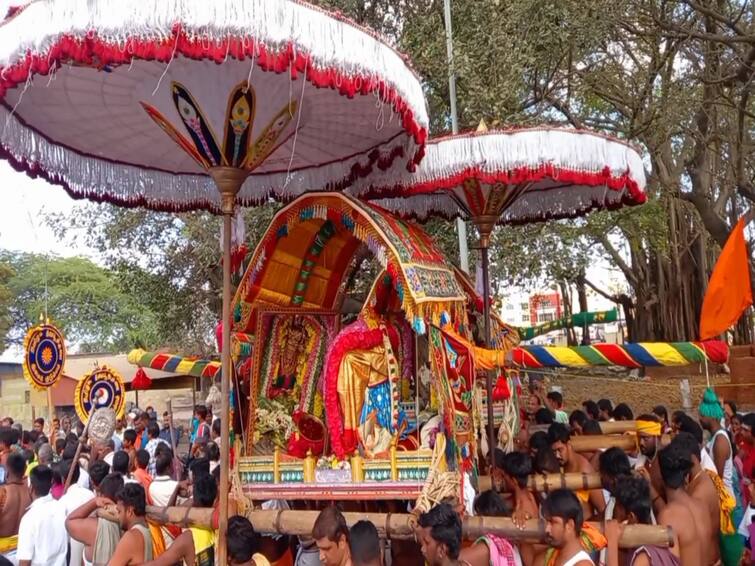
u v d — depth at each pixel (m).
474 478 5.00
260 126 4.52
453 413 4.70
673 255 22.09
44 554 4.94
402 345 5.75
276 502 5.70
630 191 5.38
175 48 3.26
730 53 14.60
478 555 3.73
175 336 14.46
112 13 3.23
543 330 12.63
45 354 8.16
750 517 5.83
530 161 4.80
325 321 6.07
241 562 3.78
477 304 6.60
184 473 8.28
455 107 9.38
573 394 16.30
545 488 4.75
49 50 3.35
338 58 3.55
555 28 10.57
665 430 7.56
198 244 12.38
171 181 5.97
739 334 20.00
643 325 23.69
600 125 15.84
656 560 3.51
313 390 5.92
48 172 5.15
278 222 5.41
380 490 4.74
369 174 5.67
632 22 13.86
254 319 5.70
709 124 16.38
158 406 25.72
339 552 3.47
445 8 9.48
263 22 3.32
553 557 3.54
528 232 10.44
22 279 35.94
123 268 13.47
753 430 7.17
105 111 4.82
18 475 5.63
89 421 6.61
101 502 4.63
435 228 10.27
